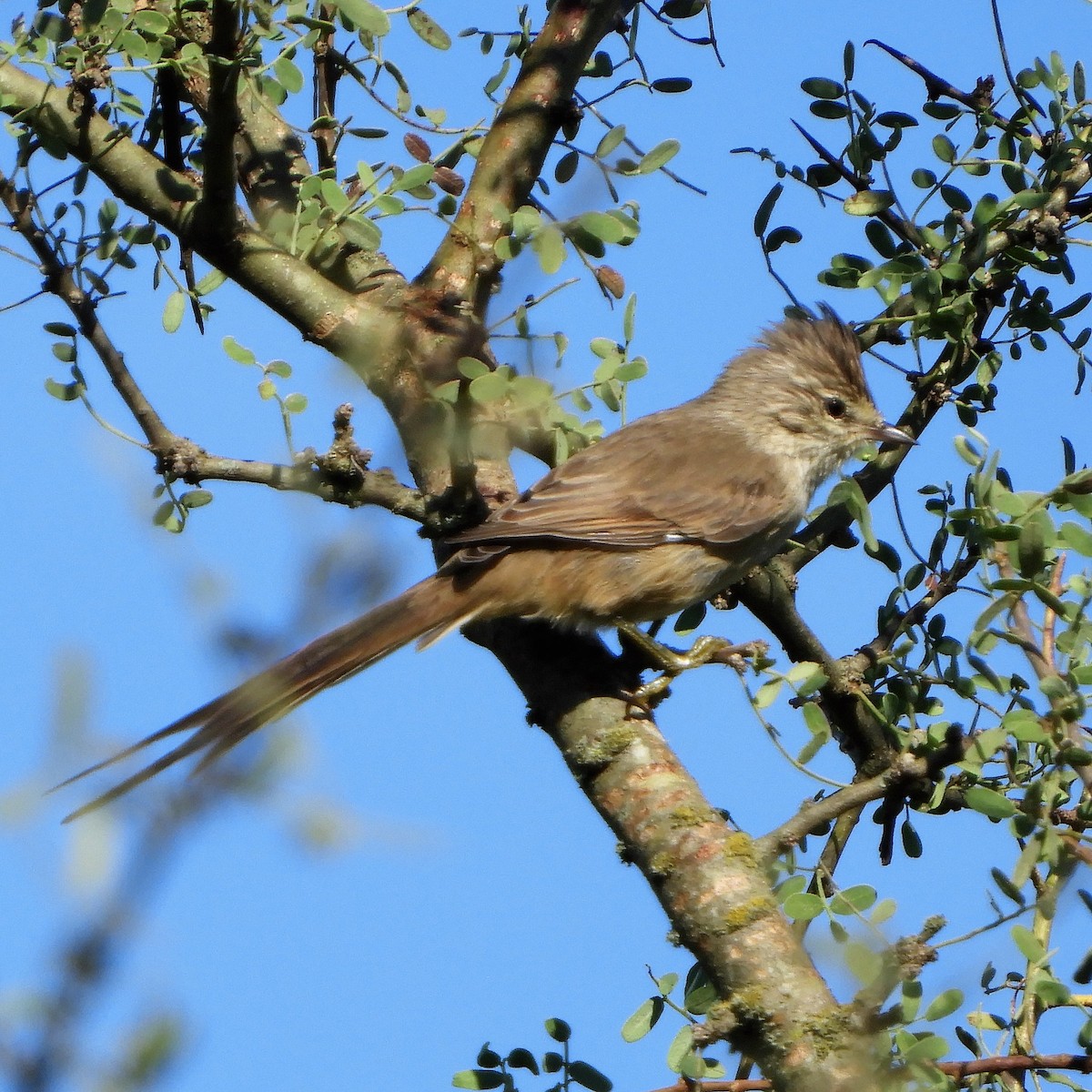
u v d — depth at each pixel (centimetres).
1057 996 625
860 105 968
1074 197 964
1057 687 671
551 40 987
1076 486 704
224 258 919
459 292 934
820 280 942
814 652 1023
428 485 903
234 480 838
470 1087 705
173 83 905
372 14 831
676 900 723
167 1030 264
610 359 841
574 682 851
